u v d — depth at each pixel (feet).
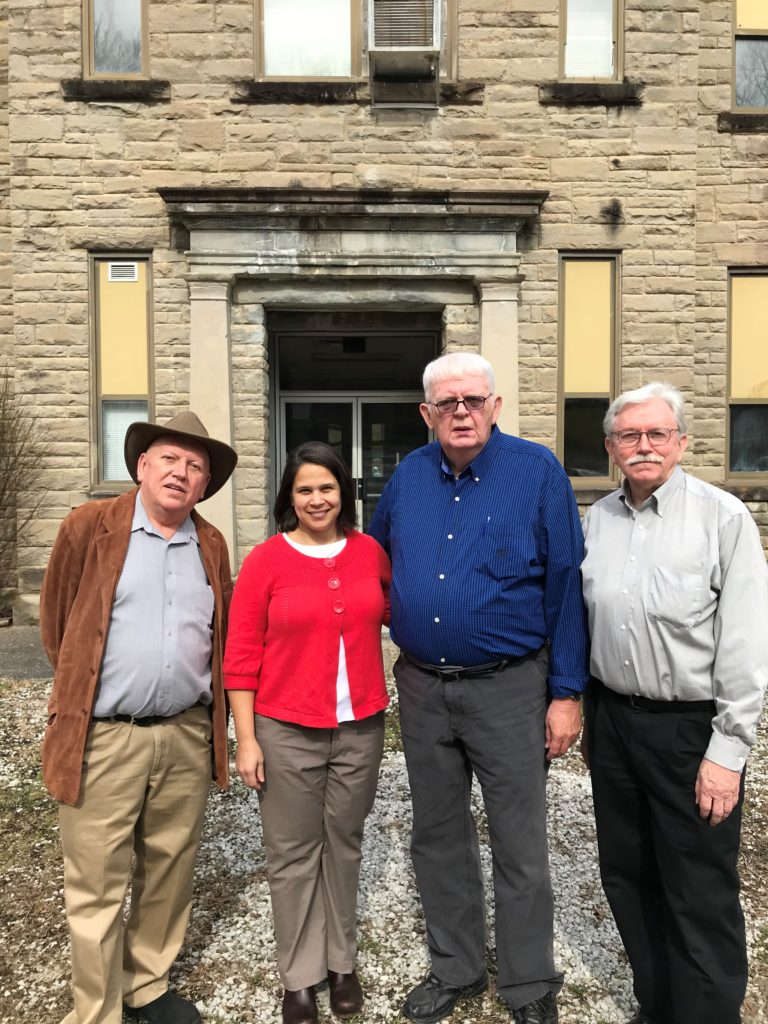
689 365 22.38
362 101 21.59
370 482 26.96
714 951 6.59
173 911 7.53
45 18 21.34
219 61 21.42
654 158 22.04
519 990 7.28
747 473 23.58
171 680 6.98
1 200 22.66
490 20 21.74
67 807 6.86
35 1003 7.68
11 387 22.58
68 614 7.28
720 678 6.38
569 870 10.16
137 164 21.49
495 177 21.90
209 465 7.61
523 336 22.15
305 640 7.39
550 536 7.32
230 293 21.54
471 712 7.50
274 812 7.49
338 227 21.08
